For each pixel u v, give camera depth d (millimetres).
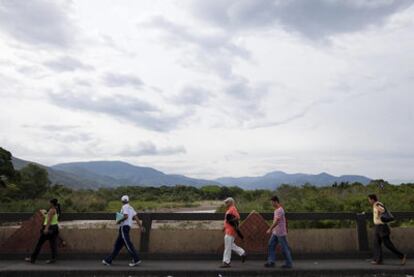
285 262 10422
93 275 9695
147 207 39656
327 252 11562
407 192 25891
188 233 11531
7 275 9523
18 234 11250
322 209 18969
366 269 10039
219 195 59250
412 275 9969
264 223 11516
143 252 11250
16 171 40125
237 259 11266
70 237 11320
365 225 11828
